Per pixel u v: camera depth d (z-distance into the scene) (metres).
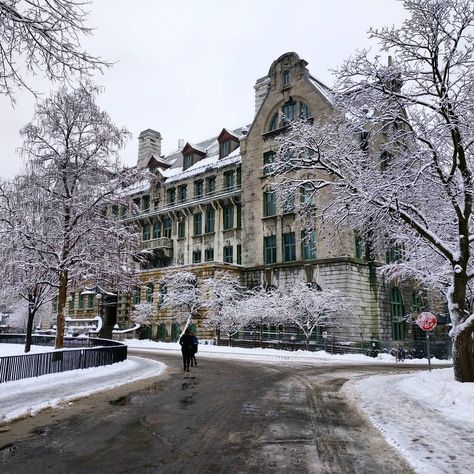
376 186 14.98
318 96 39.69
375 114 15.92
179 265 47.25
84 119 21.97
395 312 39.69
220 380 16.72
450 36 14.40
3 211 20.55
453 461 6.61
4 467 6.27
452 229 17.56
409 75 15.08
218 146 56.72
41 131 21.59
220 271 41.66
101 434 8.19
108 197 22.22
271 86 44.25
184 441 7.73
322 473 6.11
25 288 24.30
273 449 7.27
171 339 45.06
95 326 54.06
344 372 20.61
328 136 16.70
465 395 11.12
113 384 14.77
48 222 21.17
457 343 14.20
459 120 13.92
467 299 20.89
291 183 17.88
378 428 8.76
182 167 57.69
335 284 36.25
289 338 37.22
